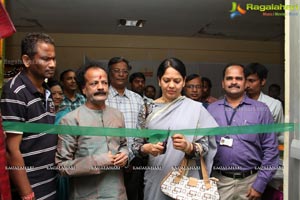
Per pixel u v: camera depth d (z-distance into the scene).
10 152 1.31
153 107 1.59
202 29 4.23
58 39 4.45
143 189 1.65
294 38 1.41
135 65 4.59
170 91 1.53
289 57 1.43
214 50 4.77
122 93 2.08
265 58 4.84
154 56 4.66
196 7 3.28
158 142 1.49
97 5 3.24
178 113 1.52
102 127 1.45
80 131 1.42
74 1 3.11
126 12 3.50
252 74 2.08
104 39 4.56
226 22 3.85
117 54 4.60
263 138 1.67
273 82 4.45
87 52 4.52
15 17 3.63
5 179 1.27
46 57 1.38
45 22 3.89
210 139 1.55
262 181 1.61
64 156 1.40
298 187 1.42
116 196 1.43
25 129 1.33
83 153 1.41
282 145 1.68
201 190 1.43
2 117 1.30
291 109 1.44
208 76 4.67
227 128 1.57
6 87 1.35
